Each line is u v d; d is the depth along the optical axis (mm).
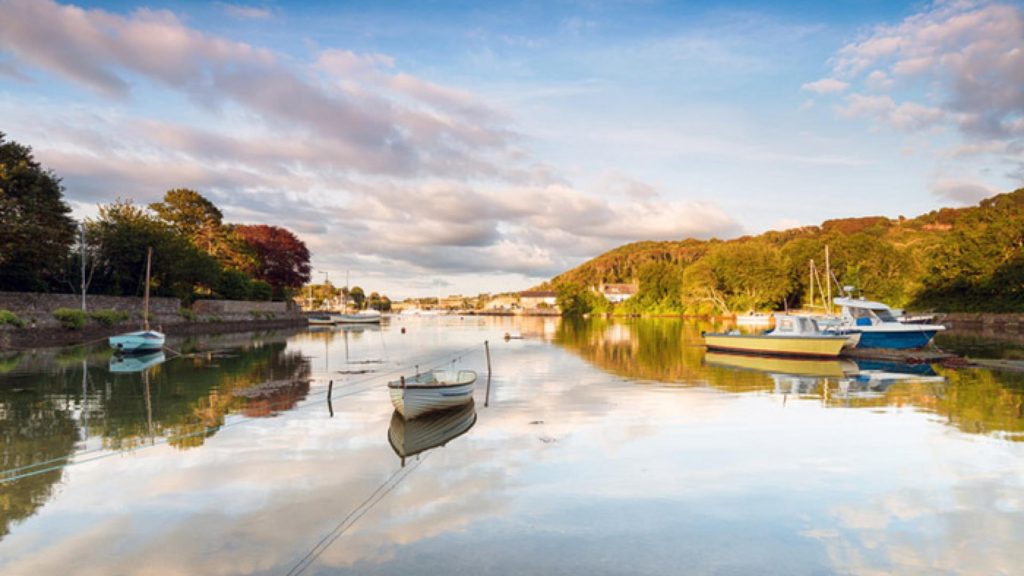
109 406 20406
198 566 8469
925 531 9438
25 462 13461
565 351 42844
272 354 41062
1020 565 8359
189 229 86875
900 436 15305
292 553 8812
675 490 11305
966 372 28297
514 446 14547
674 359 36312
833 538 9203
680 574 8133
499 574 8125
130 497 11188
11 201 43219
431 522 9867
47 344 44250
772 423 17000
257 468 12891
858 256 97938
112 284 60188
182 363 34625
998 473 12180
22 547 9109
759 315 91375
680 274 133750
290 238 104688
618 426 16719
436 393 17703
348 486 11664
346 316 102750
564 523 9789
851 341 36500
